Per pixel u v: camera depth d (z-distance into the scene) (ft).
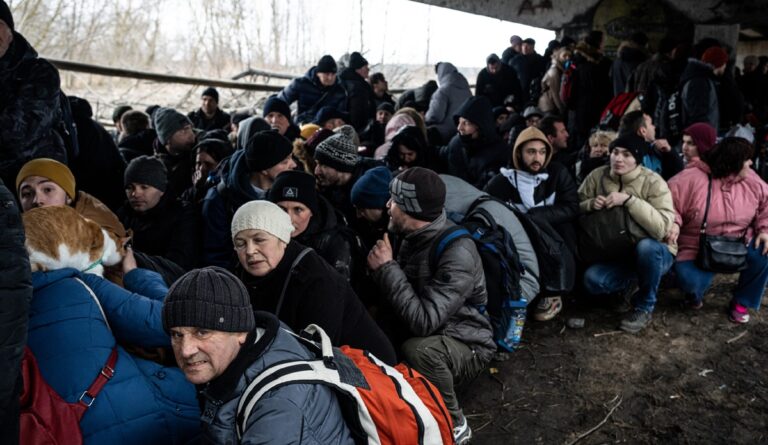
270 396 5.08
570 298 14.64
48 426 5.86
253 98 44.70
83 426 6.13
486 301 10.38
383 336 9.02
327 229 10.08
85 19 59.31
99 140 13.42
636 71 22.07
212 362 5.22
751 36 58.49
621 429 10.22
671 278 14.97
